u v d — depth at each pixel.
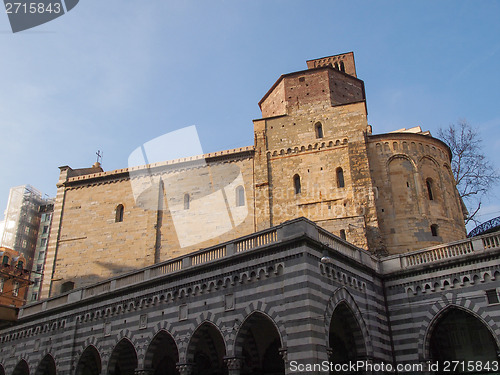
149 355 31.64
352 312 28.75
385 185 44.44
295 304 25.59
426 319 30.19
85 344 36.19
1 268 55.62
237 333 27.41
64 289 51.47
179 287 31.62
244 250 29.27
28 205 119.50
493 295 28.05
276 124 50.09
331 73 51.44
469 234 51.34
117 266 50.06
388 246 42.16
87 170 60.09
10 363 42.28
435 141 47.25
